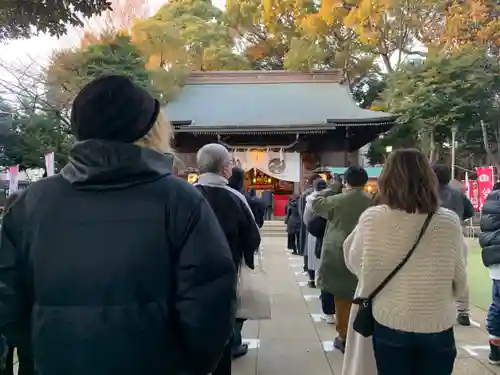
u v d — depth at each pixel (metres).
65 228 1.33
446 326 2.14
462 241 2.24
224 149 3.32
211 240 1.36
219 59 32.19
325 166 23.05
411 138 24.67
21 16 4.46
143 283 1.30
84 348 1.27
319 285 4.30
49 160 11.55
